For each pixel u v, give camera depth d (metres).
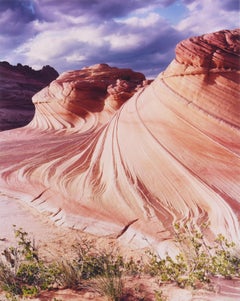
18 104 47.34
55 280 4.91
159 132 11.00
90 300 4.33
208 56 10.94
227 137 9.82
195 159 9.67
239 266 4.82
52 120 27.03
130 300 4.27
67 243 8.05
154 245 7.55
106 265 5.07
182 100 11.02
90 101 25.83
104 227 8.69
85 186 11.00
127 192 9.70
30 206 10.92
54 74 63.06
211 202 8.43
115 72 28.91
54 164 13.77
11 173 14.09
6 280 4.87
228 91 10.57
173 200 9.05
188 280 4.45
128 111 13.52
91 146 14.24
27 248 5.71
